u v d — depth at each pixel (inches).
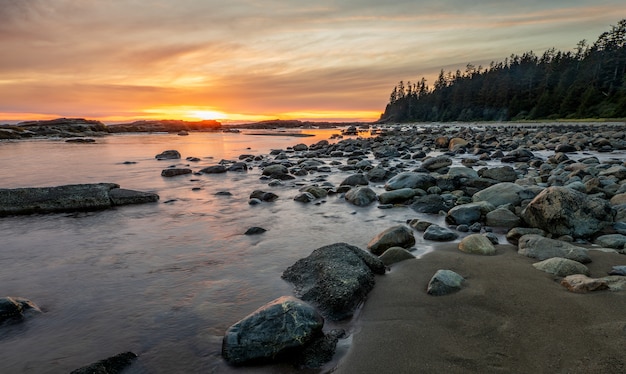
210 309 190.2
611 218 293.1
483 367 135.3
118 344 160.9
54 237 317.7
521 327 158.7
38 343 161.9
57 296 206.4
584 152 950.4
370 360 143.7
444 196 442.3
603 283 182.7
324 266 214.7
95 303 197.8
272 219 372.8
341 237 311.9
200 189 544.1
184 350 156.3
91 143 1688.0
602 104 2738.7
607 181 454.6
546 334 151.9
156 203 451.5
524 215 318.7
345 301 182.7
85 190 433.1
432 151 1109.1
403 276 222.1
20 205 398.0
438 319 171.3
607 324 153.5
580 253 231.5
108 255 272.2
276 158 1001.5
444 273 206.7
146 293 209.2
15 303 183.5
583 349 139.7
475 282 205.8
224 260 260.1
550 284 197.8
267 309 161.2
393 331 163.3
